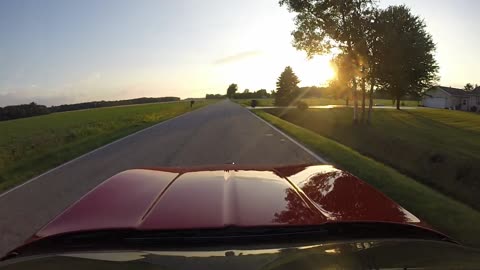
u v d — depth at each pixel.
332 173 2.52
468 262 1.32
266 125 24.64
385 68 29.23
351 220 1.59
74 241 1.51
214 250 1.42
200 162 10.83
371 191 2.09
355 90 31.52
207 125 25.53
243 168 2.70
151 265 1.31
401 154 14.99
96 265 1.32
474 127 30.25
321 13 29.38
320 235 1.57
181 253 1.40
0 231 5.40
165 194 1.90
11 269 1.36
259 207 1.70
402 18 31.00
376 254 1.39
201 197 1.83
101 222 1.54
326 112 50.22
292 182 2.23
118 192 1.97
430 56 35.09
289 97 90.12
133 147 14.84
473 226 4.82
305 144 14.27
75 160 12.17
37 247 1.51
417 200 6.04
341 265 1.30
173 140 16.83
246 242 1.49
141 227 1.48
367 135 22.66
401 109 59.28
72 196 7.38
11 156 15.41
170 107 72.81
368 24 28.48
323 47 31.02
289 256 1.36
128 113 51.59
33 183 8.82
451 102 72.00
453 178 10.70
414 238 1.61
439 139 21.84
